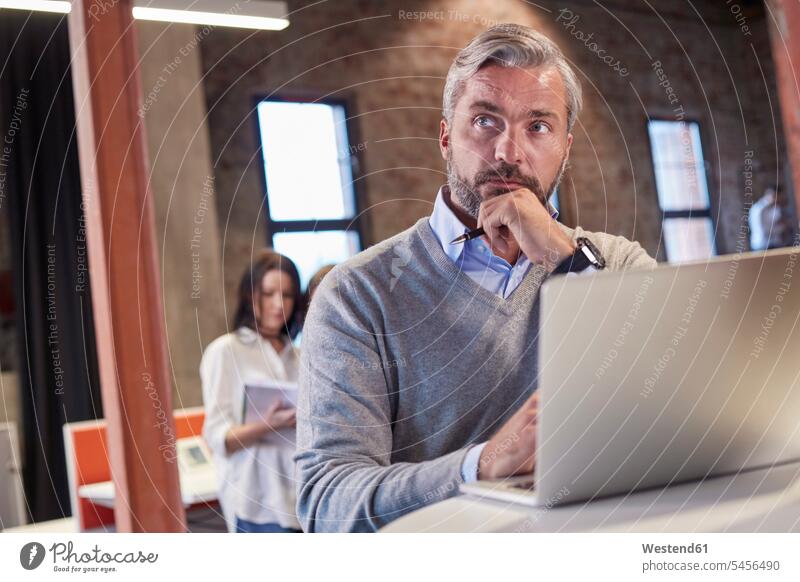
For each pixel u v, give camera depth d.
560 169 1.10
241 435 1.51
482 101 1.06
